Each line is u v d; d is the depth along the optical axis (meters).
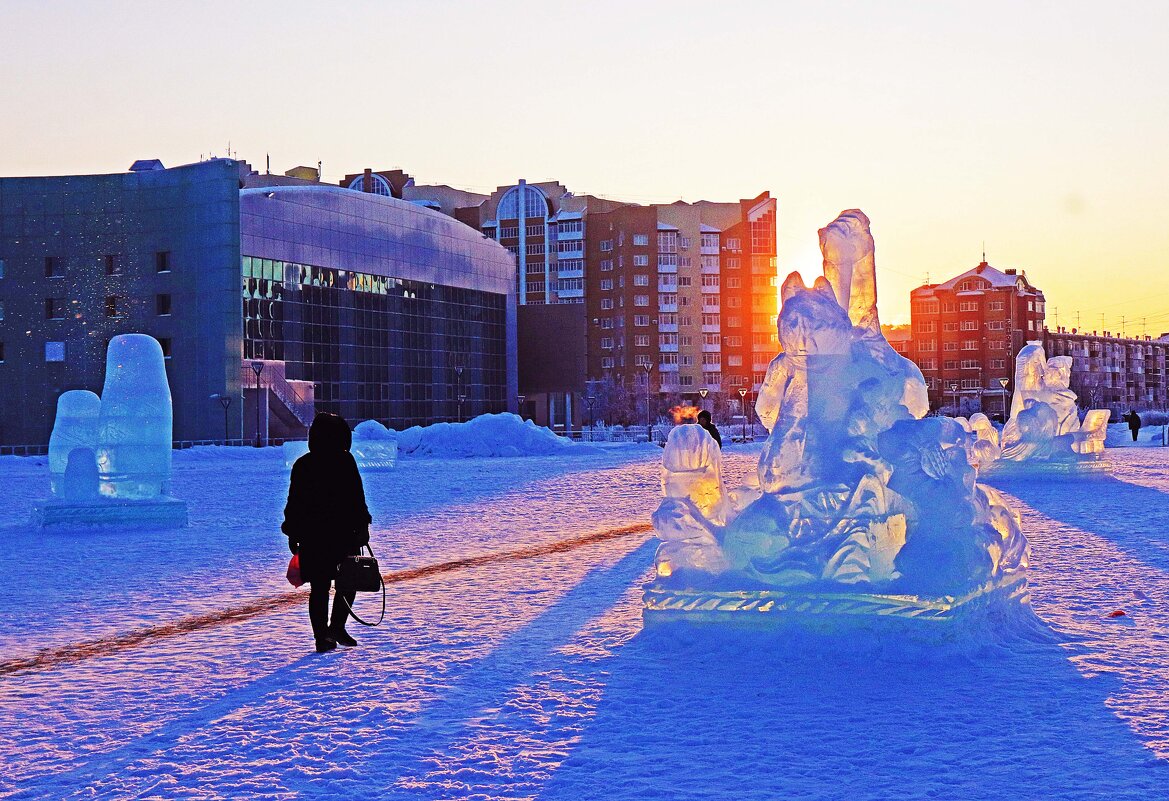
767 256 148.62
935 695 7.44
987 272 161.25
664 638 9.15
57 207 83.62
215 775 6.00
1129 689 7.49
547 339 126.25
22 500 28.66
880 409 9.40
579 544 16.53
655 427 102.69
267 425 84.75
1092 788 5.54
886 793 5.54
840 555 8.89
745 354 148.00
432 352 106.94
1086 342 183.62
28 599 12.20
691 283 146.50
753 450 55.16
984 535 9.02
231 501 26.47
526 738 6.60
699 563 9.38
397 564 14.60
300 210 91.12
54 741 6.73
